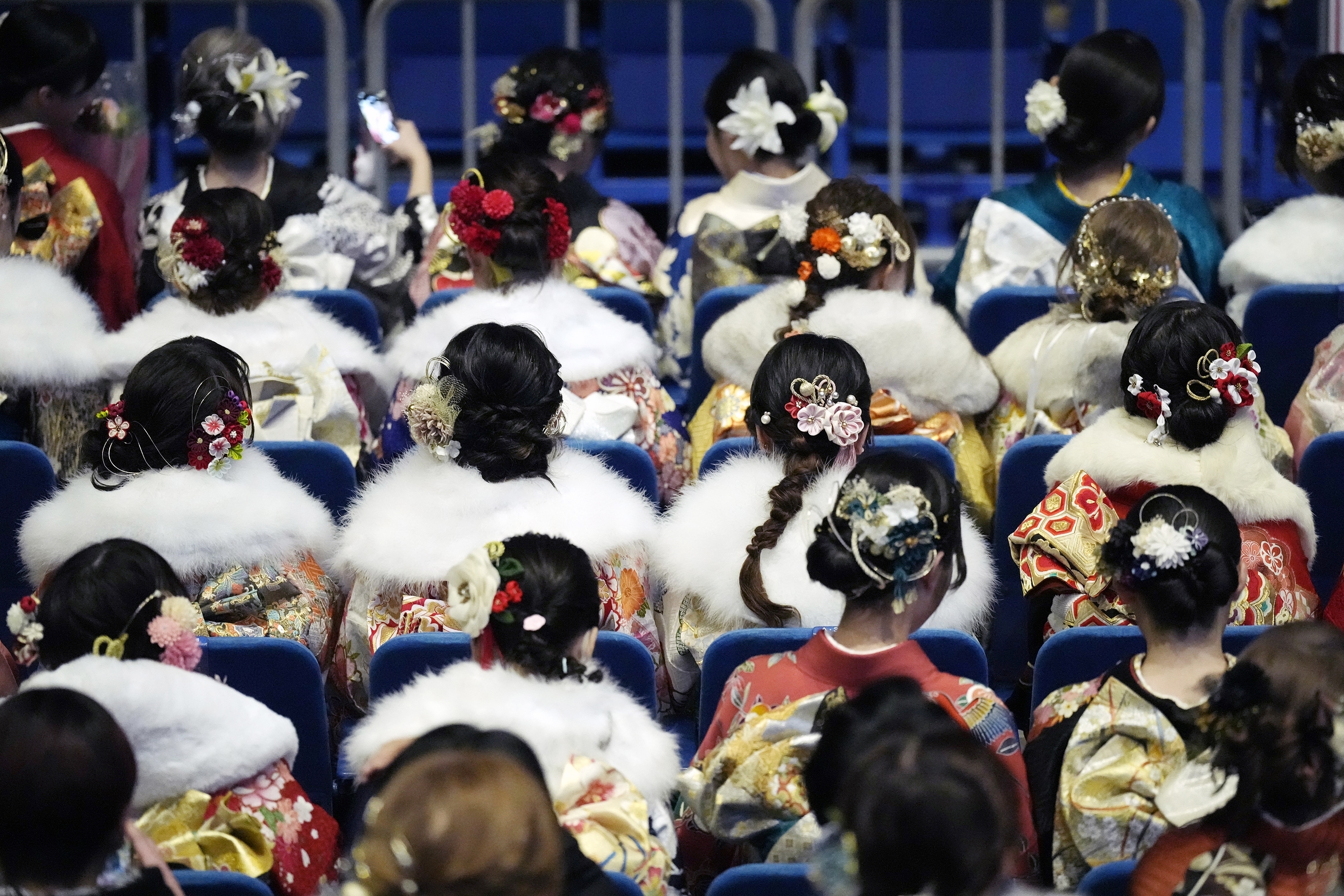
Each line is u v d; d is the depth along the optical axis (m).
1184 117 13.41
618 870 4.92
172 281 8.51
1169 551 5.28
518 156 8.66
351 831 5.50
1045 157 15.78
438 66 15.70
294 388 8.29
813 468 6.53
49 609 5.45
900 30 14.02
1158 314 6.90
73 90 9.94
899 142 13.39
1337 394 8.27
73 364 8.20
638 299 9.56
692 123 16.05
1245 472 6.71
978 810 3.77
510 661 5.28
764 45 13.30
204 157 15.29
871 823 3.79
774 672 5.43
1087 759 5.30
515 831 3.80
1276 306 8.97
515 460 6.58
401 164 15.15
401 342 8.47
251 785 5.34
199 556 6.55
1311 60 10.24
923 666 5.34
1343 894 4.64
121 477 6.72
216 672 5.90
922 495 5.30
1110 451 6.85
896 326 8.03
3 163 8.60
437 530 6.52
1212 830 4.71
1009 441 8.45
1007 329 9.20
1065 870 5.30
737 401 8.42
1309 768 4.56
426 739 4.33
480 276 8.61
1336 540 7.53
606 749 5.25
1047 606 6.89
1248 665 4.73
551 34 15.76
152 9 14.45
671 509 6.82
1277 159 10.55
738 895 4.71
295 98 10.43
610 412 8.27
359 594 6.64
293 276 10.40
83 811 4.34
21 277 8.33
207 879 4.70
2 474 7.16
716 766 5.29
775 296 8.55
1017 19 15.45
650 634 6.76
